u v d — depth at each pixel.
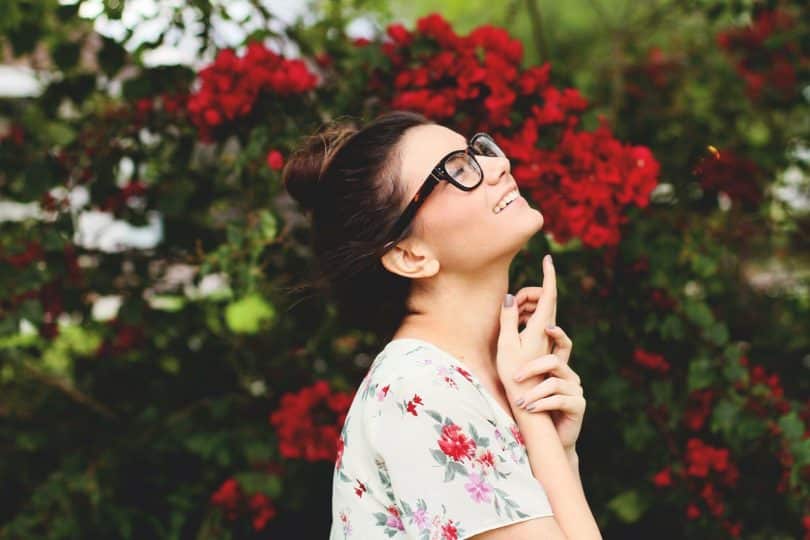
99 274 2.77
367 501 1.31
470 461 1.23
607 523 2.52
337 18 3.10
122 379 2.99
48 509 2.62
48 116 2.70
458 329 1.38
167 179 2.76
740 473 2.47
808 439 2.26
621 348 2.49
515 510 1.23
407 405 1.25
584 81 4.05
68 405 2.97
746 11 3.46
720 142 3.28
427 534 1.20
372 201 1.39
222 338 3.00
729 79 3.63
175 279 2.95
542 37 3.39
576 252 2.51
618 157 2.21
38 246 2.59
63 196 2.62
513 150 2.24
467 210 1.34
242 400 2.84
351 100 2.53
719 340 2.37
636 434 2.41
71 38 2.98
